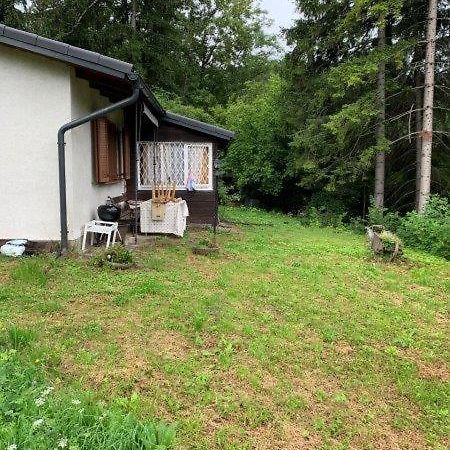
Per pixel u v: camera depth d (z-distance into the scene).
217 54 27.38
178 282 5.93
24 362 3.46
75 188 7.01
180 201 9.23
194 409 3.17
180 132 10.76
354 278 7.08
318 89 14.95
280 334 4.55
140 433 2.71
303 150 15.98
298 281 6.57
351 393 3.66
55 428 2.63
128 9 18.72
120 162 9.95
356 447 3.01
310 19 15.10
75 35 16.94
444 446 3.13
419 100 13.77
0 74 6.62
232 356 3.98
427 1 12.66
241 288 5.93
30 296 4.98
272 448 2.88
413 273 7.67
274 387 3.57
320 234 12.09
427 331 5.09
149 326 4.45
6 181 6.84
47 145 6.75
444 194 14.09
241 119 18.19
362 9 12.62
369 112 12.69
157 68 19.56
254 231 11.42
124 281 5.72
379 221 12.88
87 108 7.49
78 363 3.61
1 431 2.54
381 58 12.38
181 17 23.67
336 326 4.96
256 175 17.94
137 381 3.44
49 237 6.93
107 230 7.25
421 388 3.83
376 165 14.23
